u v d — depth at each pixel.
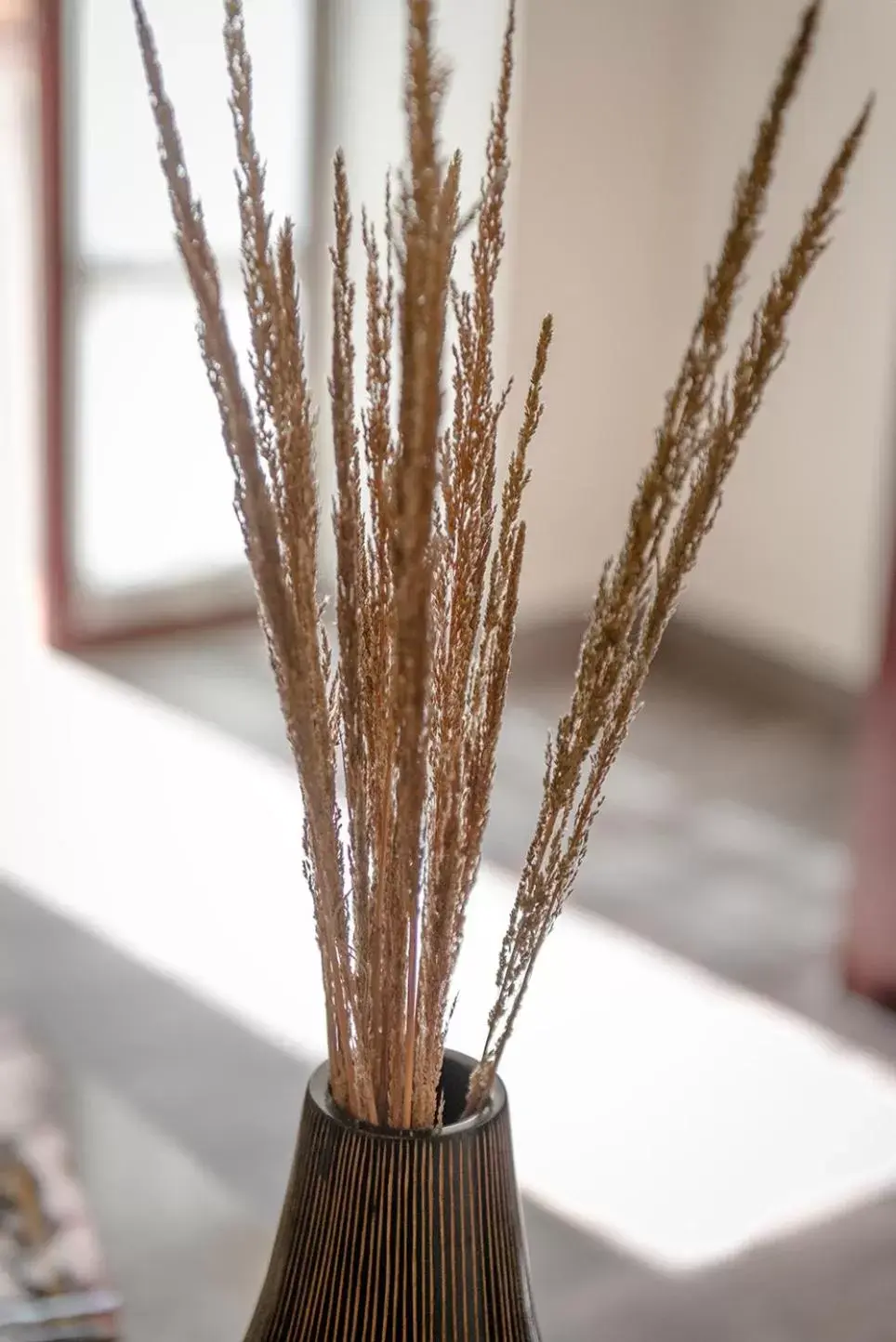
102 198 4.18
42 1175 1.62
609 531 4.78
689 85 4.43
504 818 3.59
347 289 0.71
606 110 4.33
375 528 0.74
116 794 3.63
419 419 0.60
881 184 4.07
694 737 4.23
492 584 0.76
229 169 4.19
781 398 4.41
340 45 4.19
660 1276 2.18
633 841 3.57
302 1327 0.78
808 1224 2.32
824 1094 2.67
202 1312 1.50
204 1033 2.69
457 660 0.75
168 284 4.35
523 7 4.08
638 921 3.21
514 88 4.12
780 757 4.14
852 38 4.05
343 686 0.74
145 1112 2.45
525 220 4.26
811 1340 2.08
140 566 4.53
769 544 4.51
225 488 4.61
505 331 4.34
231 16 0.67
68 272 4.19
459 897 0.76
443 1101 0.83
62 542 4.38
